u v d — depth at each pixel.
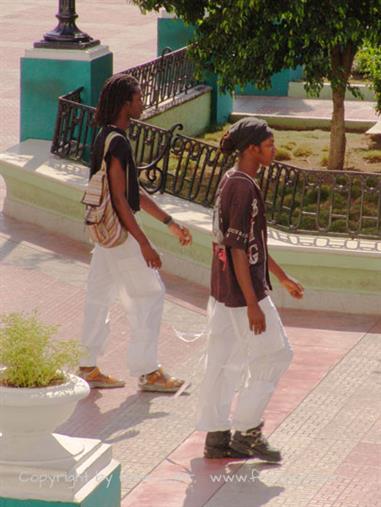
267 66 21.14
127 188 13.34
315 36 20.34
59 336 15.94
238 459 12.05
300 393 13.97
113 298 14.08
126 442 12.55
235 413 11.91
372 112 31.14
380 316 17.11
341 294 17.23
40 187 20.94
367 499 11.18
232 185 11.41
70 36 22.70
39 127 23.06
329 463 12.02
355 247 17.14
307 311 17.30
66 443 9.73
